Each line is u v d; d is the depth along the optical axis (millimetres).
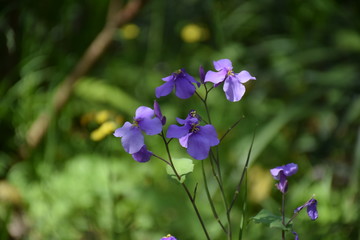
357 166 5297
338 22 6977
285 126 6277
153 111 2219
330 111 5992
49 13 6215
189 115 2283
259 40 7434
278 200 5184
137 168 5371
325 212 4746
